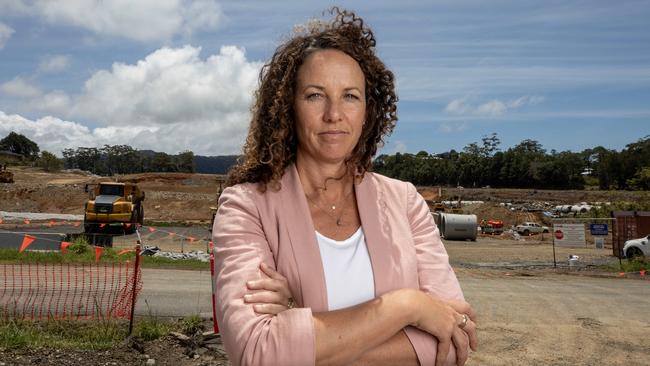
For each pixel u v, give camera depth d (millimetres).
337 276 1755
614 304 11633
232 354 1587
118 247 23828
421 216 1991
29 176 86125
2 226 34000
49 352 6496
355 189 1911
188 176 80438
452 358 1712
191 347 6996
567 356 7609
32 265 14953
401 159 150375
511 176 139750
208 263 17703
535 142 168625
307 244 1749
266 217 1776
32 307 9062
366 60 1916
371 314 1598
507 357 7500
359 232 1857
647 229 26797
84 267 14891
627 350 7961
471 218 42281
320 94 1823
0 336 6793
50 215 45250
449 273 1924
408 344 1662
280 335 1521
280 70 1865
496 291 13484
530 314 10352
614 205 47688
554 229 23578
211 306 10062
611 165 131125
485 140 152250
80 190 56812
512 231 52812
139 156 172875
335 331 1546
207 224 40406
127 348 6887
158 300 10555
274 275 1692
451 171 144875
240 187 1847
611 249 33312
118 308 9367
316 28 1929
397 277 1795
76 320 8102
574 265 23438
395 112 2039
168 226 39500
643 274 18953
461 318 1750
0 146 163500
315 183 1891
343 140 1830
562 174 136875
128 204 29703
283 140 1849
